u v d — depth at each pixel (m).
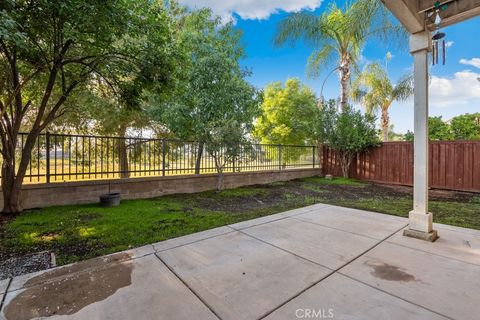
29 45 3.21
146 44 4.14
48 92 4.09
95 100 5.92
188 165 6.71
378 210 4.63
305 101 13.80
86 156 5.57
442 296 1.79
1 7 2.55
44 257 2.52
